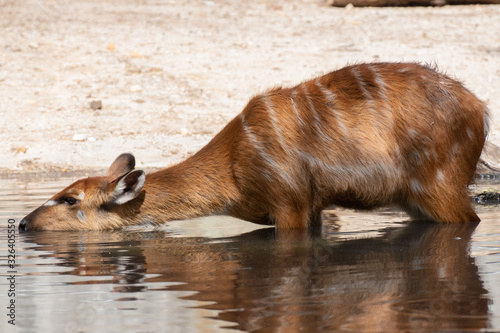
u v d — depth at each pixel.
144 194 18.25
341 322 10.44
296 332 10.09
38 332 10.37
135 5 57.91
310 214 17.84
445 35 46.88
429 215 18.05
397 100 17.56
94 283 12.98
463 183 18.05
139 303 11.60
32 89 38.66
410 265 13.70
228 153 18.06
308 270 13.48
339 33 48.06
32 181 26.92
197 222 19.53
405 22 50.44
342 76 17.98
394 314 10.76
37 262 14.76
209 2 58.75
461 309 10.94
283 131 17.41
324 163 17.48
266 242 16.34
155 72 40.88
